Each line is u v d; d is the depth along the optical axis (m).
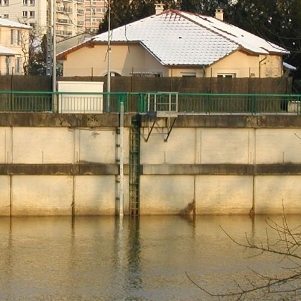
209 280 38.41
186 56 65.19
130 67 67.62
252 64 66.94
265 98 53.09
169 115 48.59
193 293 36.75
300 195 50.81
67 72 68.50
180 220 49.66
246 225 48.69
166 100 52.31
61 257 42.09
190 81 59.88
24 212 49.28
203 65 64.31
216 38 67.12
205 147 50.00
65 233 46.56
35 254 42.62
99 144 49.47
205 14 92.00
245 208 50.50
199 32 68.19
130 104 53.09
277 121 50.22
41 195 49.31
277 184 50.66
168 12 71.62
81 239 45.47
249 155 50.31
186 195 50.09
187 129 49.88
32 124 48.75
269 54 68.75
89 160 49.44
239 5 84.06
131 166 49.78
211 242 45.06
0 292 36.91
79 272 39.72
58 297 36.31
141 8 88.31
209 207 50.31
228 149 50.19
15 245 44.19
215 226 48.47
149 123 49.34
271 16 71.12
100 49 68.06
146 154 49.75
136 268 40.41
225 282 38.09
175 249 43.72
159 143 49.75
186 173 49.88
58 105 50.03
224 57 64.88
